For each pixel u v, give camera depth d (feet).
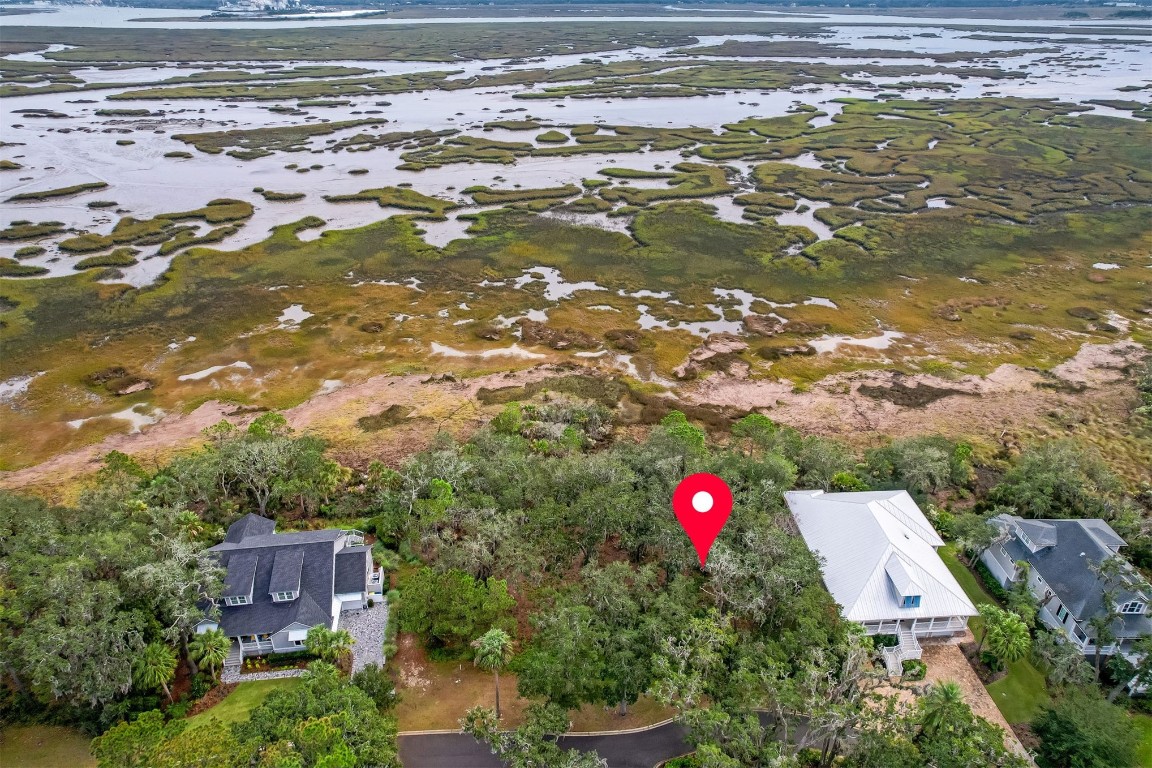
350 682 177.47
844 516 217.97
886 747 151.23
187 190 589.73
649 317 408.26
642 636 174.60
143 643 174.09
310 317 402.72
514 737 159.43
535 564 198.39
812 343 382.63
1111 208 553.64
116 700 175.94
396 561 227.20
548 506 216.13
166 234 504.02
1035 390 338.75
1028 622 196.75
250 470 244.83
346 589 206.28
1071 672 184.03
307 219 530.27
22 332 383.24
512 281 447.83
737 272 460.55
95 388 338.75
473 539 211.00
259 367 356.38
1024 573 218.59
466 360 364.58
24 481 275.59
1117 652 194.08
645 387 342.64
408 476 243.81
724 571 185.68
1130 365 356.59
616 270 463.01
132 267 458.09
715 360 366.02
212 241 495.82
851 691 164.55
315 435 303.68
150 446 297.33
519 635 197.88
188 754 136.36
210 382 344.49
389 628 202.18
